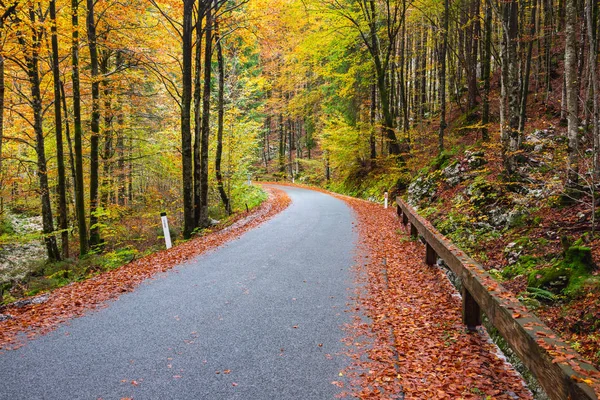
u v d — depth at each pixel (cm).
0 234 1816
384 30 2295
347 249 995
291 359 419
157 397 347
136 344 462
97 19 1426
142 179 2827
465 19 1978
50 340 480
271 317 544
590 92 1194
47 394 355
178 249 1094
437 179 1525
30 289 1016
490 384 370
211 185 2175
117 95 1733
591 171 724
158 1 1414
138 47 1528
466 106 2295
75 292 700
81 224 1323
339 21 2094
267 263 860
